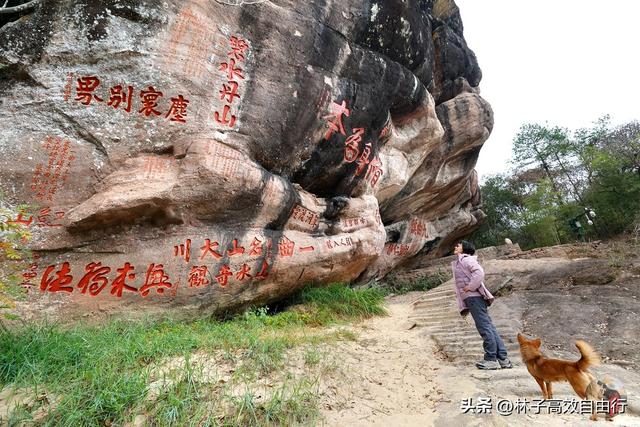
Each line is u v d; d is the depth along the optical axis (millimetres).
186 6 5379
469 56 12297
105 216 4867
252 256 6027
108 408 2879
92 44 4883
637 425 2912
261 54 6164
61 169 4758
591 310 5586
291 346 4465
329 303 6824
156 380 3277
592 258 8609
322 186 7387
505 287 7371
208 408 2984
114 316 5008
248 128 5934
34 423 2756
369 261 8172
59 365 3377
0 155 4523
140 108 5117
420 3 11164
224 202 5621
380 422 3186
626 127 18172
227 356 3889
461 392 3719
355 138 7457
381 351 4992
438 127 9445
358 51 7434
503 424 3049
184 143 5320
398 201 10586
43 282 4672
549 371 3268
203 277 5594
